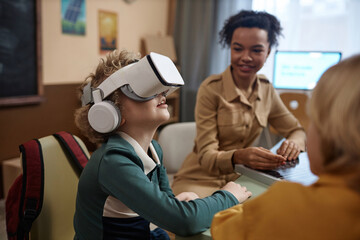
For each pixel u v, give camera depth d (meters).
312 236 0.40
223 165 1.10
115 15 3.08
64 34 2.63
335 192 0.40
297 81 2.73
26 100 2.31
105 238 0.73
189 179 1.33
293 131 1.46
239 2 3.24
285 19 3.06
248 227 0.48
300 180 0.90
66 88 2.68
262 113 1.38
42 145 0.95
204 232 0.68
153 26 3.58
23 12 2.24
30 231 0.88
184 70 3.57
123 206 0.74
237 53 1.28
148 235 0.79
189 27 3.50
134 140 0.76
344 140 0.39
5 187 2.21
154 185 0.69
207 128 1.29
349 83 0.40
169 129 1.71
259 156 1.00
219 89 1.34
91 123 0.74
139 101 0.73
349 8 2.88
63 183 0.99
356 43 2.88
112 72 0.75
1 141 2.23
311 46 3.08
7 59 2.17
